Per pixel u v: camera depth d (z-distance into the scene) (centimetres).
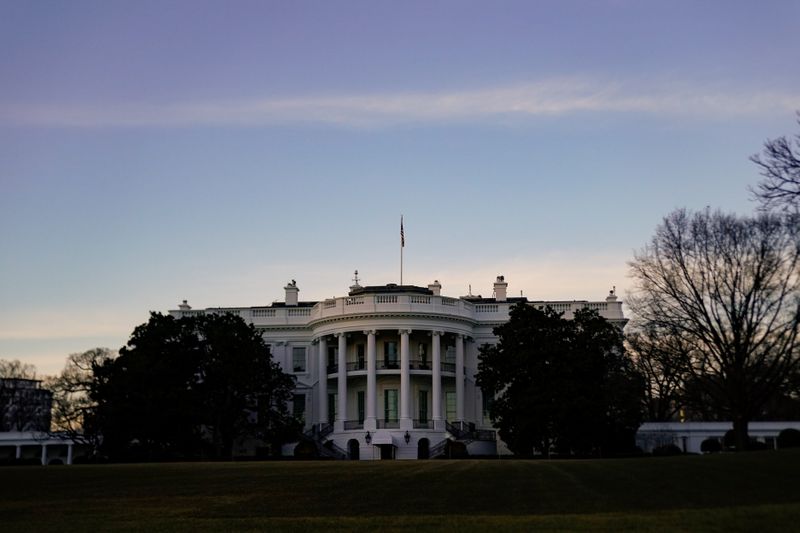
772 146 3597
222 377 7475
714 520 2311
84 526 2566
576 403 6869
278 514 2784
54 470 4597
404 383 8306
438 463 5003
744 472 3534
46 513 2869
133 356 7344
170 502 3109
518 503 2938
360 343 8812
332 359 8969
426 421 8294
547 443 7125
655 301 6375
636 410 7194
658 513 2502
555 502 2934
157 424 7125
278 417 7869
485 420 8756
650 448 8106
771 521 2266
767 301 5922
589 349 7200
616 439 7194
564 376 7069
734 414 5841
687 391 6744
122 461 7162
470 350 8875
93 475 4191
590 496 3053
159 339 7538
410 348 8688
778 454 4131
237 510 2884
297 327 9025
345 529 2392
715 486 3177
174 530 2441
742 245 6031
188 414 7156
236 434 7744
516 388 7219
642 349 7444
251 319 9100
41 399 12450
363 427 8250
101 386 7300
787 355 5816
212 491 3431
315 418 8856
